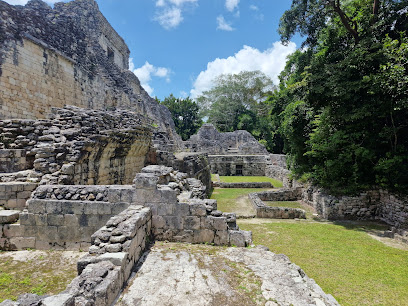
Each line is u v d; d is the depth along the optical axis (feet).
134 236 15.52
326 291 17.97
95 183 29.81
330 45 46.68
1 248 20.11
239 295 12.66
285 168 86.84
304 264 22.45
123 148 36.45
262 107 166.61
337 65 39.78
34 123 28.89
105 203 19.92
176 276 14.23
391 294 17.66
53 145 25.50
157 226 19.65
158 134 66.13
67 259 18.52
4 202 22.35
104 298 10.64
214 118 167.84
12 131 27.94
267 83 167.94
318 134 46.57
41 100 44.14
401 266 22.12
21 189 22.76
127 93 81.25
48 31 46.11
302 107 53.11
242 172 111.65
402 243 28.19
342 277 20.06
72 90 52.80
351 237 30.19
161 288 13.02
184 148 114.93
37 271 16.80
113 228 15.42
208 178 69.46
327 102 42.50
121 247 14.10
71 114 31.07
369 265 22.31
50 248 20.06
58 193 20.67
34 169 24.64
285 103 71.77
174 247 18.33
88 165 28.22
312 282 14.97
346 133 42.22
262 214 41.27
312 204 49.83
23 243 20.11
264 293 12.86
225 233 19.33
